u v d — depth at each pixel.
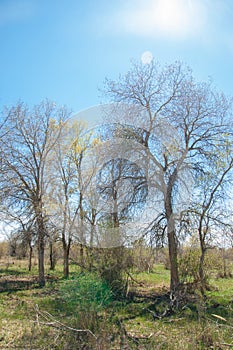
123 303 11.50
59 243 24.14
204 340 7.62
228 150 16.42
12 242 23.14
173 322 9.34
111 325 8.10
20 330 8.55
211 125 17.30
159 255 16.66
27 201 20.84
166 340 7.55
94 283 8.51
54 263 30.25
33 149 21.38
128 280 12.99
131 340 7.66
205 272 15.66
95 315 7.95
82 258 11.73
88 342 7.19
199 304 9.26
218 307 12.02
